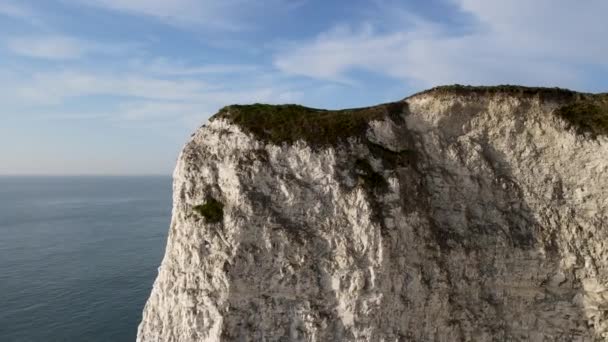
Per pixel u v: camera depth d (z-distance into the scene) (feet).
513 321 65.10
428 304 63.10
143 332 67.92
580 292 65.36
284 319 61.93
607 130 69.56
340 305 62.18
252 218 65.41
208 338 61.16
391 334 61.21
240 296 62.23
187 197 69.92
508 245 67.51
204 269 63.98
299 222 66.49
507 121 73.51
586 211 68.85
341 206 66.74
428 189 70.95
